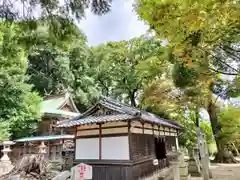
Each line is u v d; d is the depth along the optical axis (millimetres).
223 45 5617
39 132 19625
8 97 15039
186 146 19188
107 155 8258
